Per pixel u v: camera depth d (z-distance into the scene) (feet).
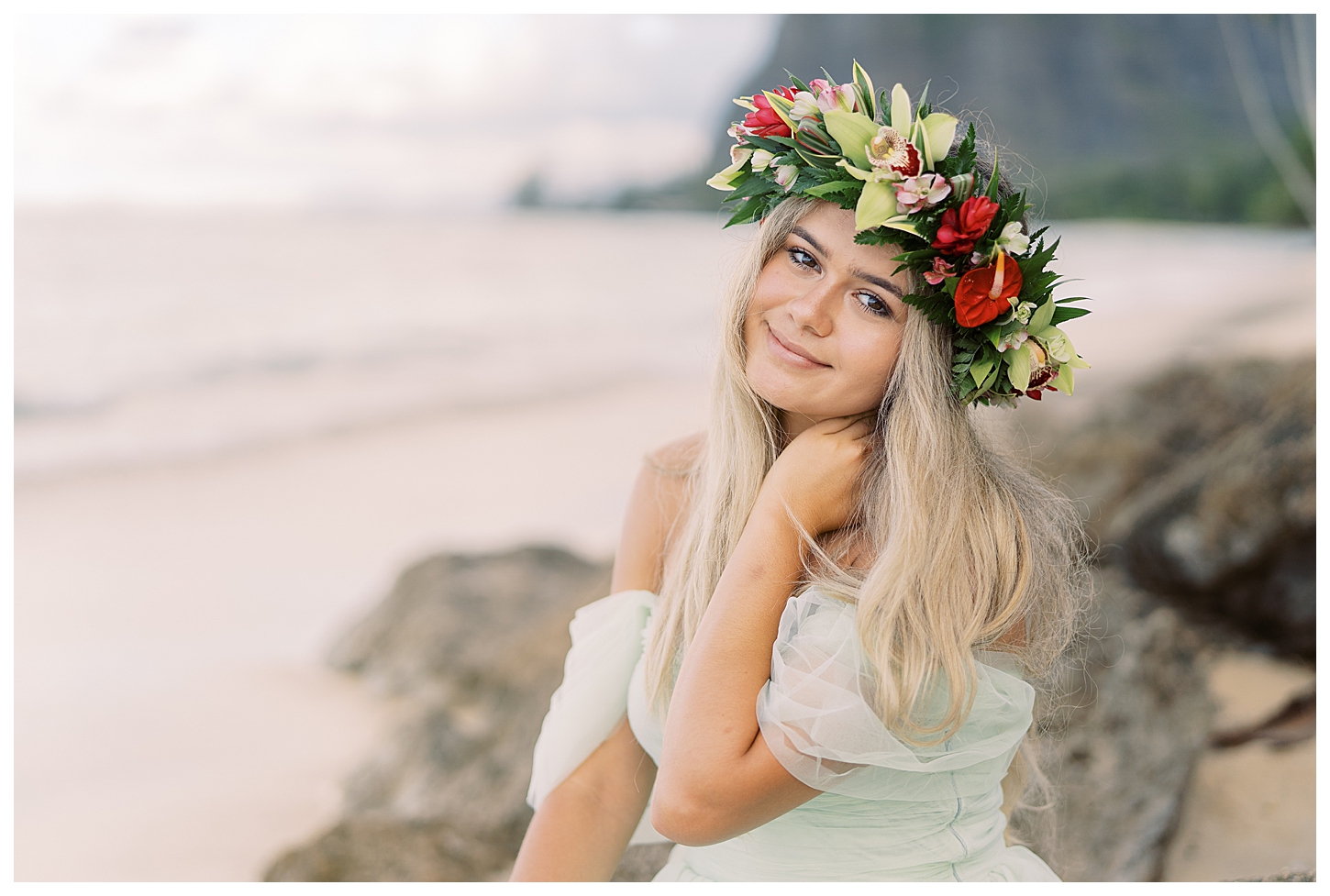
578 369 59.47
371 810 15.65
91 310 59.00
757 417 5.05
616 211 93.09
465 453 46.96
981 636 4.50
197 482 42.70
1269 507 14.32
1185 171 115.44
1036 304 4.55
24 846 16.58
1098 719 10.76
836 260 4.47
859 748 4.09
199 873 15.48
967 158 4.44
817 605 4.36
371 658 22.80
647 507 6.01
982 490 4.62
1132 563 15.44
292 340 59.98
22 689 25.05
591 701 5.56
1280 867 9.25
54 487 41.14
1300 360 21.29
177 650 27.73
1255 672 13.41
